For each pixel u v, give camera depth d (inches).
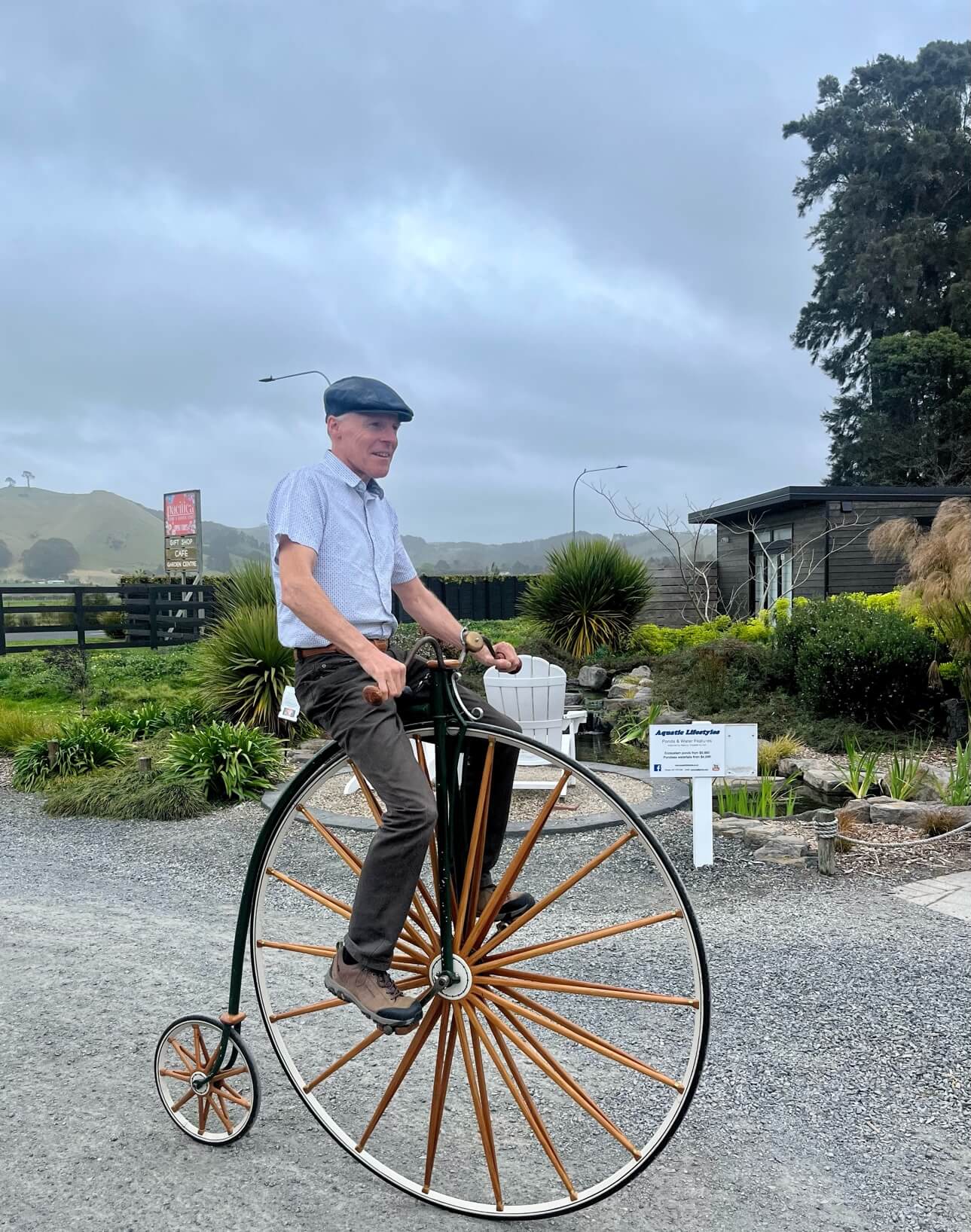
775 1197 88.6
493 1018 86.4
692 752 196.7
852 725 344.8
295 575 83.0
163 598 721.6
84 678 495.8
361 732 82.4
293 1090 110.6
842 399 1505.9
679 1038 120.7
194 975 146.1
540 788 262.8
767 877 189.9
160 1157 97.3
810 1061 114.4
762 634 502.3
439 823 86.2
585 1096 84.9
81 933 167.5
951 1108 103.7
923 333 1418.6
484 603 930.7
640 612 559.8
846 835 209.6
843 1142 97.7
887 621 365.4
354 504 89.8
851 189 1476.4
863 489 641.0
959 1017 125.0
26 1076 114.4
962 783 235.5
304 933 166.7
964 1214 85.9
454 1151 98.0
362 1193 91.0
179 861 221.3
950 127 1494.8
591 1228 84.6
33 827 261.6
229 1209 88.4
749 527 780.0
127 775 291.1
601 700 453.7
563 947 85.4
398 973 138.7
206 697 391.2
